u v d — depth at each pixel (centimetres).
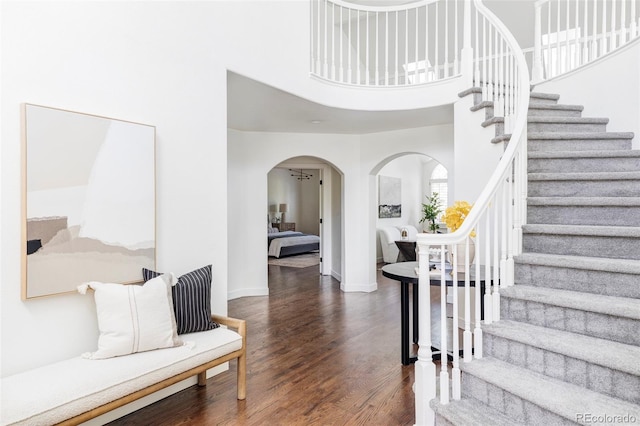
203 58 296
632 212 256
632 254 233
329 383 287
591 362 181
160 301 228
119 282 238
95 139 226
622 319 194
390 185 973
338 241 705
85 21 225
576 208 272
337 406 254
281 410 249
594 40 387
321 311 493
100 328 213
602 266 219
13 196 196
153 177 257
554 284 239
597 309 199
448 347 357
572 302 208
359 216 613
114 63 239
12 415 158
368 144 607
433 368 214
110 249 233
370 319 455
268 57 353
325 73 423
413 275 288
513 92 348
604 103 367
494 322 232
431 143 553
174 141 275
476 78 396
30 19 202
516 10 640
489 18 371
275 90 370
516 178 262
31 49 202
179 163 279
